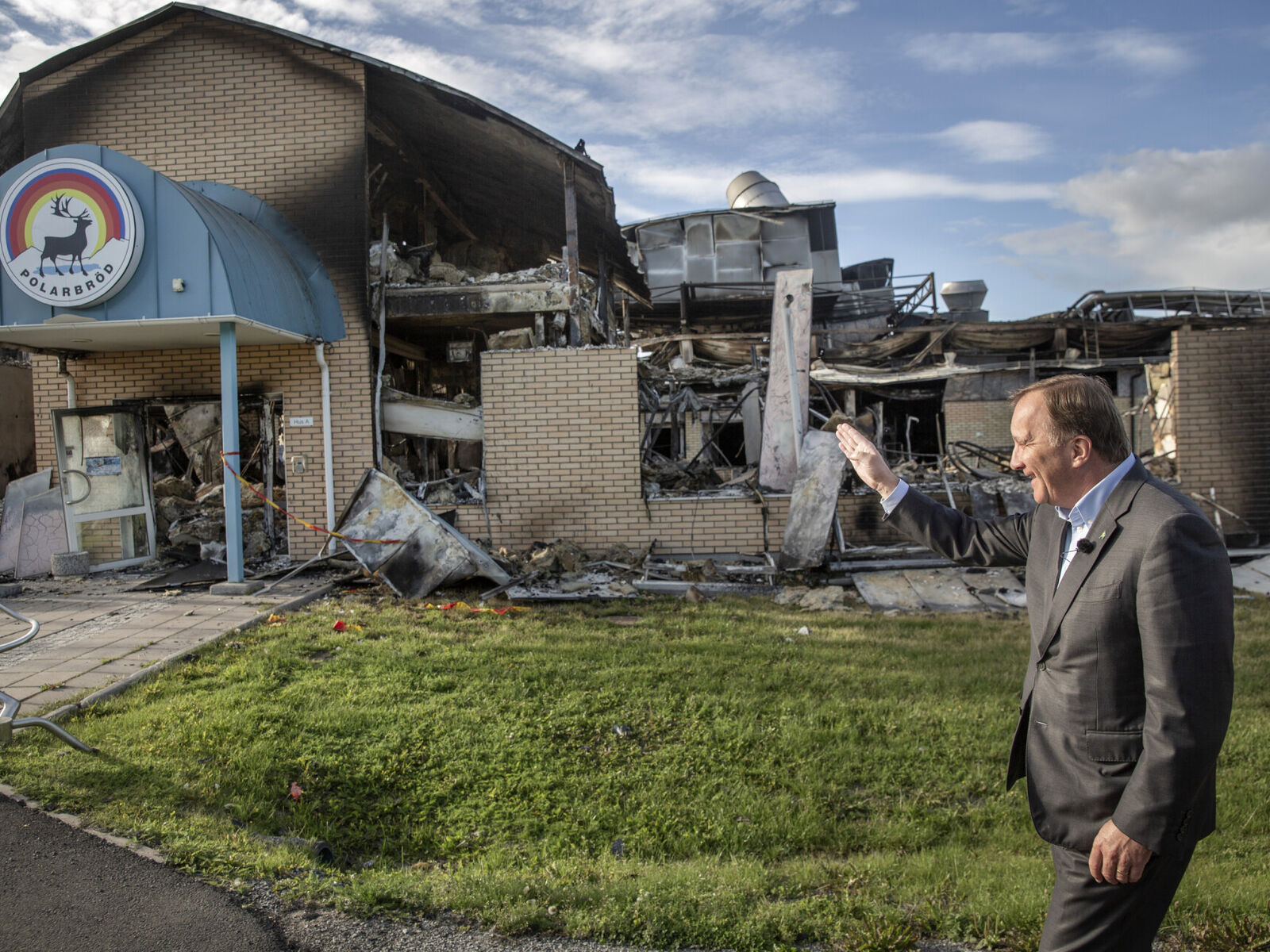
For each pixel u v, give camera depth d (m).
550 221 14.55
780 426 10.27
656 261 27.06
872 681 5.58
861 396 20.98
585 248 15.40
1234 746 4.52
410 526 8.45
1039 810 2.02
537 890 3.08
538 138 10.35
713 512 9.79
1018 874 3.24
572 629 6.88
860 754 4.46
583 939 2.83
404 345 12.19
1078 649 1.94
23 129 11.20
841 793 4.09
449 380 13.41
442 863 3.51
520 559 9.47
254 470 12.56
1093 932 1.86
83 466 9.77
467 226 15.29
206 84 10.10
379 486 8.73
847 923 2.89
